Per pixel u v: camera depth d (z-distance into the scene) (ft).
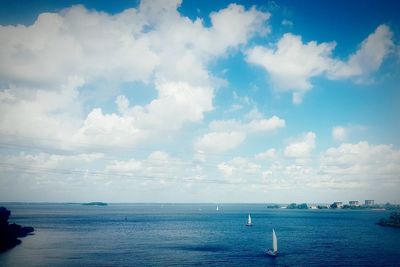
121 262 341.62
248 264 341.21
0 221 507.30
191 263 342.03
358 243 495.00
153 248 436.35
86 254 383.86
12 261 339.36
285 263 347.56
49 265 323.37
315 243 494.18
